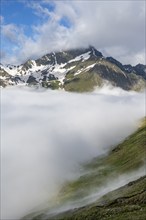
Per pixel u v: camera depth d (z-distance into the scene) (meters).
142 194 127.19
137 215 99.12
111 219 106.75
